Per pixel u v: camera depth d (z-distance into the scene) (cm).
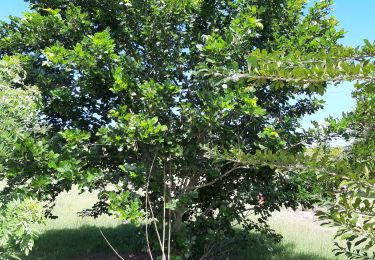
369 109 280
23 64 475
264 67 215
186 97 550
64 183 468
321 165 217
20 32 521
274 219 1154
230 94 432
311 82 199
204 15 551
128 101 511
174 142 502
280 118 573
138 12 514
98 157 502
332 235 921
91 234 857
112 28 561
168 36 530
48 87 497
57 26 500
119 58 482
